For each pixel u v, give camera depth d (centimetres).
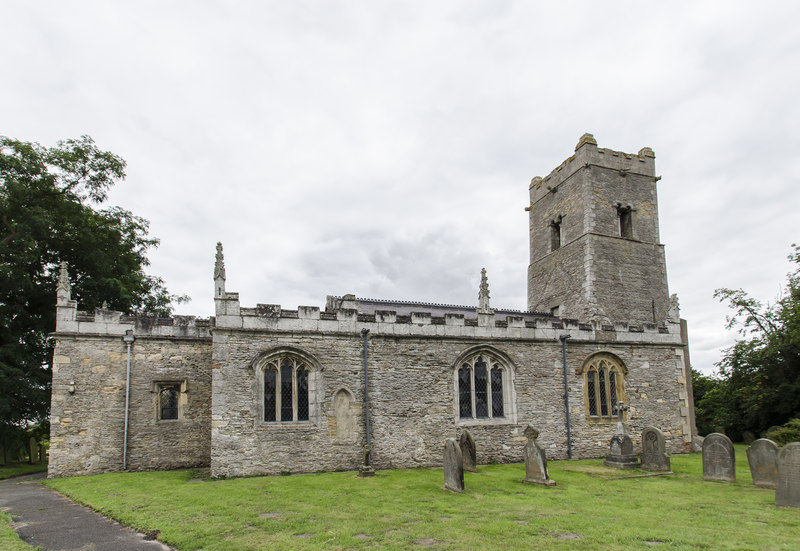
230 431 1923
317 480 1797
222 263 2025
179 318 2231
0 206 2591
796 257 3394
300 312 2095
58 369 2038
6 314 2673
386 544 1027
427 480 1795
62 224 2816
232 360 1970
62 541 1073
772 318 3659
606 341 2628
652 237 3266
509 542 1039
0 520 1232
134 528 1169
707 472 1858
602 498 1496
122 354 2133
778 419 3497
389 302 2772
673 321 2811
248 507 1352
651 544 1034
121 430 2083
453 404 2273
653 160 3375
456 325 2341
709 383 5172
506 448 2322
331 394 2088
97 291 2880
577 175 3228
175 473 1998
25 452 3095
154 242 3350
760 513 1312
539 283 3506
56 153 2817
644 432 2103
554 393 2469
